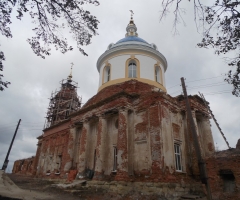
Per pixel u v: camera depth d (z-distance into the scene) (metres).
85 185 18.58
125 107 18.83
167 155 15.91
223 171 12.82
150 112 17.84
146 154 16.92
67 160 23.59
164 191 14.04
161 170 14.98
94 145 22.09
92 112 22.52
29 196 14.25
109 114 20.56
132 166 17.41
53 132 32.97
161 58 27.88
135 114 19.27
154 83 25.30
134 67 26.22
